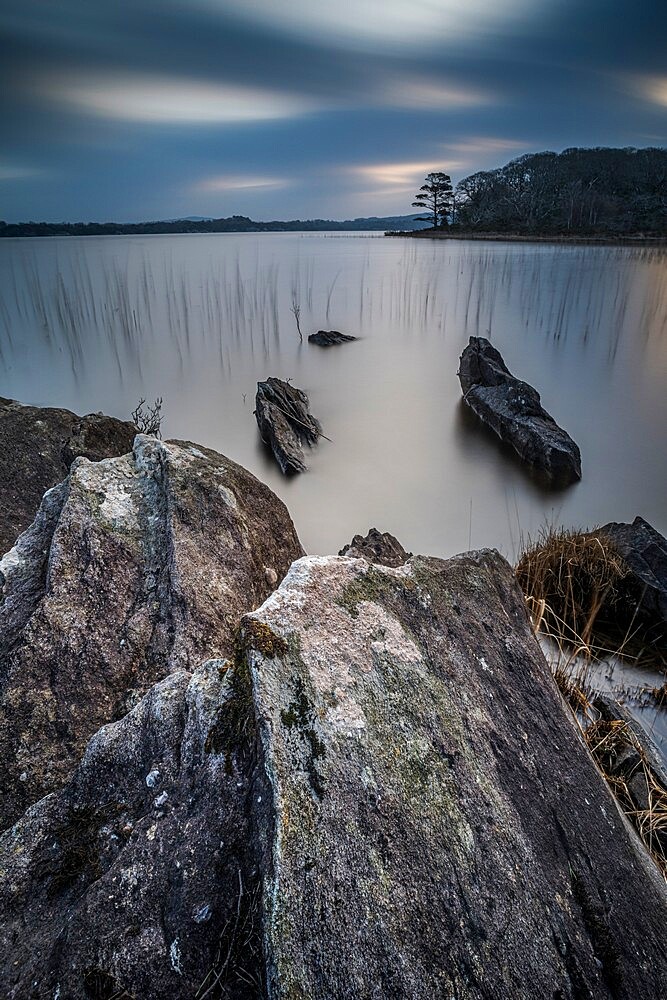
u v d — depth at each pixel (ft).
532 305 114.73
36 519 14.12
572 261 172.86
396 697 8.43
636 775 13.00
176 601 12.07
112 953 5.87
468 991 6.07
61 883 6.82
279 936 5.59
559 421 55.36
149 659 11.37
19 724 10.28
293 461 45.24
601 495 40.24
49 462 25.75
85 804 7.74
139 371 79.77
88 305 128.47
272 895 5.80
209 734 7.61
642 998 6.99
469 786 7.91
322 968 5.59
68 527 12.96
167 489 14.37
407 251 256.11
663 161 313.94
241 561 13.70
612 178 303.68
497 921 6.74
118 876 6.51
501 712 9.59
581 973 6.84
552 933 7.02
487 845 7.39
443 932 6.37
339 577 9.82
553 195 314.96
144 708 8.55
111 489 14.32
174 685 8.71
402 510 38.78
